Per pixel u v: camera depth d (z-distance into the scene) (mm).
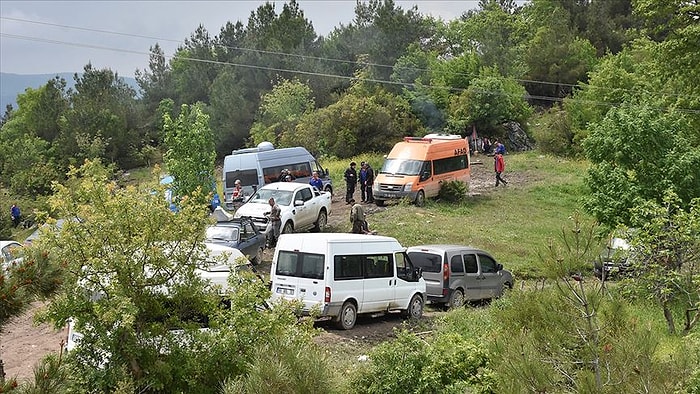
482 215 35656
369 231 29766
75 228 10242
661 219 15406
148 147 67188
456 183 38156
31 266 6652
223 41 79125
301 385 8852
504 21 85625
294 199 30062
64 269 6957
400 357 10469
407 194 35969
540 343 8695
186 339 10562
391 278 19203
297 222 29859
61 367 6777
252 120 68812
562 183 44312
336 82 70562
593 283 10477
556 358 8406
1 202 49656
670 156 22391
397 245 19703
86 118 66438
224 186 35312
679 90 41875
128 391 9375
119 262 10227
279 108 63562
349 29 75500
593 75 56312
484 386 9828
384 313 19453
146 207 10578
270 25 77188
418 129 59188
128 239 10500
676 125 23578
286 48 74500
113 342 10039
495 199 39875
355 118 56250
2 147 64750
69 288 9852
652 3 36625
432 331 16531
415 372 10328
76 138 64062
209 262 11125
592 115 54750
